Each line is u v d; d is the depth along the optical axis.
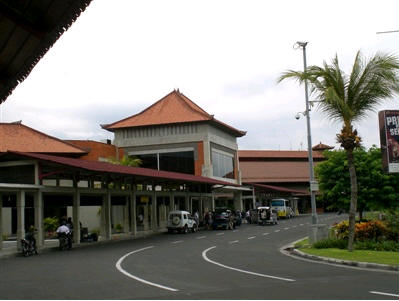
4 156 28.14
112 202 37.84
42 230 28.16
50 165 29.14
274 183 93.88
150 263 18.78
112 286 12.68
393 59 18.80
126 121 66.88
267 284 12.34
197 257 21.05
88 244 30.59
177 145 63.66
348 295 10.34
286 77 19.86
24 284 13.70
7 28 9.38
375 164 29.38
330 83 19.67
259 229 44.94
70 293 11.67
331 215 73.00
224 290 11.48
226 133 70.38
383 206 29.45
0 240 27.08
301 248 23.42
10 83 11.29
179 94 70.50
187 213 43.16
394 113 19.02
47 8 8.83
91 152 58.41
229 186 62.62
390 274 14.18
